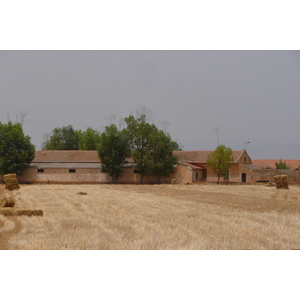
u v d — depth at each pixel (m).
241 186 55.28
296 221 18.50
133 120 72.19
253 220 18.88
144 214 21.31
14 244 13.07
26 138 71.75
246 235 14.64
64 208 24.66
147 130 71.25
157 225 17.05
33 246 12.73
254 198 33.31
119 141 70.94
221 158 68.62
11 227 16.55
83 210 23.50
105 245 12.92
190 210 23.41
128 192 41.78
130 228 16.22
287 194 38.50
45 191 43.03
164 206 26.05
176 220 18.66
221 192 41.69
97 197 34.22
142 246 12.78
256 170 70.81
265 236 14.36
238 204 27.64
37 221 18.42
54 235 14.59
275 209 24.31
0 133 71.38
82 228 16.27
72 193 39.59
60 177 72.12
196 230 15.72
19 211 20.64
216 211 22.91
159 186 55.81
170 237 14.16
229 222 17.91
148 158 69.19
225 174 71.12
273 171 69.81
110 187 53.00
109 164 70.38
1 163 69.75
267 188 49.38
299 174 68.81
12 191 43.00
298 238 14.06
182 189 47.75
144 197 34.22
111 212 22.38
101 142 71.25
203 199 32.16
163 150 69.94
